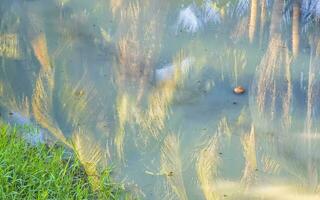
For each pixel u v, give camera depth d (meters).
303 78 5.97
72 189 4.55
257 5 7.25
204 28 7.00
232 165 4.92
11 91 5.88
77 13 7.38
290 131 5.29
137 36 6.82
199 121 5.44
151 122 5.45
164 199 4.59
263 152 5.05
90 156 5.02
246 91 5.85
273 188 4.65
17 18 7.33
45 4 7.64
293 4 7.11
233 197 4.58
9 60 6.40
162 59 6.40
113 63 6.34
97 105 5.68
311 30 6.75
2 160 4.49
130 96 5.80
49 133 5.25
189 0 7.54
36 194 4.39
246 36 6.80
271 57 6.33
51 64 6.35
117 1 7.53
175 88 5.90
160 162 4.98
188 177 4.81
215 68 6.20
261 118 5.44
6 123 5.32
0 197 4.21
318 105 5.59
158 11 7.31
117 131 5.32
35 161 4.64
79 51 6.59
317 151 5.02
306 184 4.68
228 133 5.29
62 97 5.80
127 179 4.79
